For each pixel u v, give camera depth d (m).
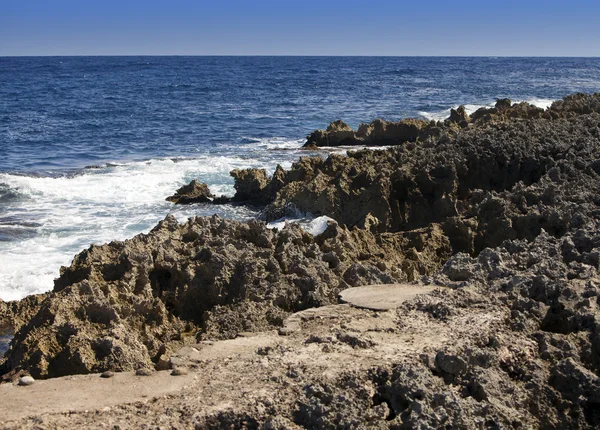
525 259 11.66
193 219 14.62
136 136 41.38
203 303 11.98
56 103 61.59
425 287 11.15
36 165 31.58
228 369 8.36
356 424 7.24
